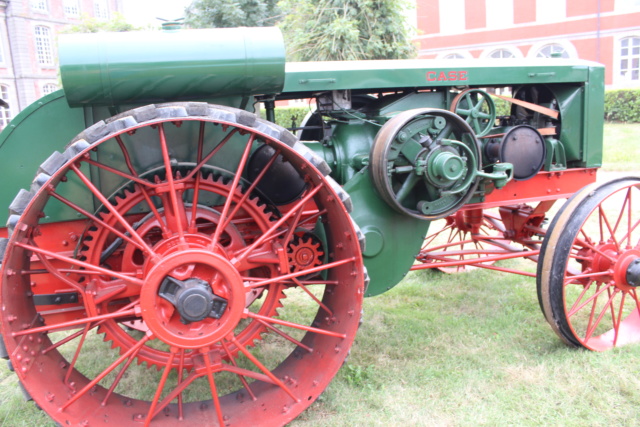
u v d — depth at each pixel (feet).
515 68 12.27
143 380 10.98
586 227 21.03
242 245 9.64
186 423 9.02
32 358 8.20
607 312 13.35
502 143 11.94
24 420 9.68
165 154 7.86
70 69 7.80
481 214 15.29
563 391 9.78
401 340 12.23
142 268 8.89
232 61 8.34
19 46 105.09
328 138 11.88
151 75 8.14
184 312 7.98
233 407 9.39
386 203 10.97
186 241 8.71
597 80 13.14
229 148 9.59
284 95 11.96
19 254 7.70
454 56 81.66
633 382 9.86
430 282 16.34
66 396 8.57
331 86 10.87
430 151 10.49
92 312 8.64
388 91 12.92
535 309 13.78
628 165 33.30
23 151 8.99
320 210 10.40
